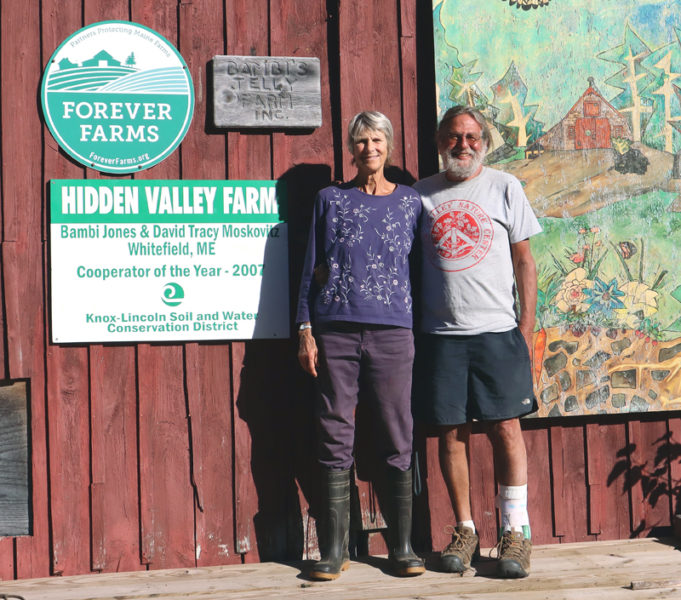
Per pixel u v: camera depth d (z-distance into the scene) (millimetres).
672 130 3820
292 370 3662
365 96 3727
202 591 3191
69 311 3473
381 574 3371
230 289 3596
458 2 3713
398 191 3414
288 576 3381
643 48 3805
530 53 3744
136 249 3527
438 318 3416
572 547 3717
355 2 3729
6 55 3463
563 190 3756
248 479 3623
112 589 3244
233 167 3623
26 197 3475
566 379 3756
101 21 3531
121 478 3529
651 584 3219
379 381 3318
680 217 3826
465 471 3498
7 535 3473
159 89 3568
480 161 3416
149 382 3553
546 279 3746
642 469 3881
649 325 3805
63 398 3488
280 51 3678
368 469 3688
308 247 3363
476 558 3570
